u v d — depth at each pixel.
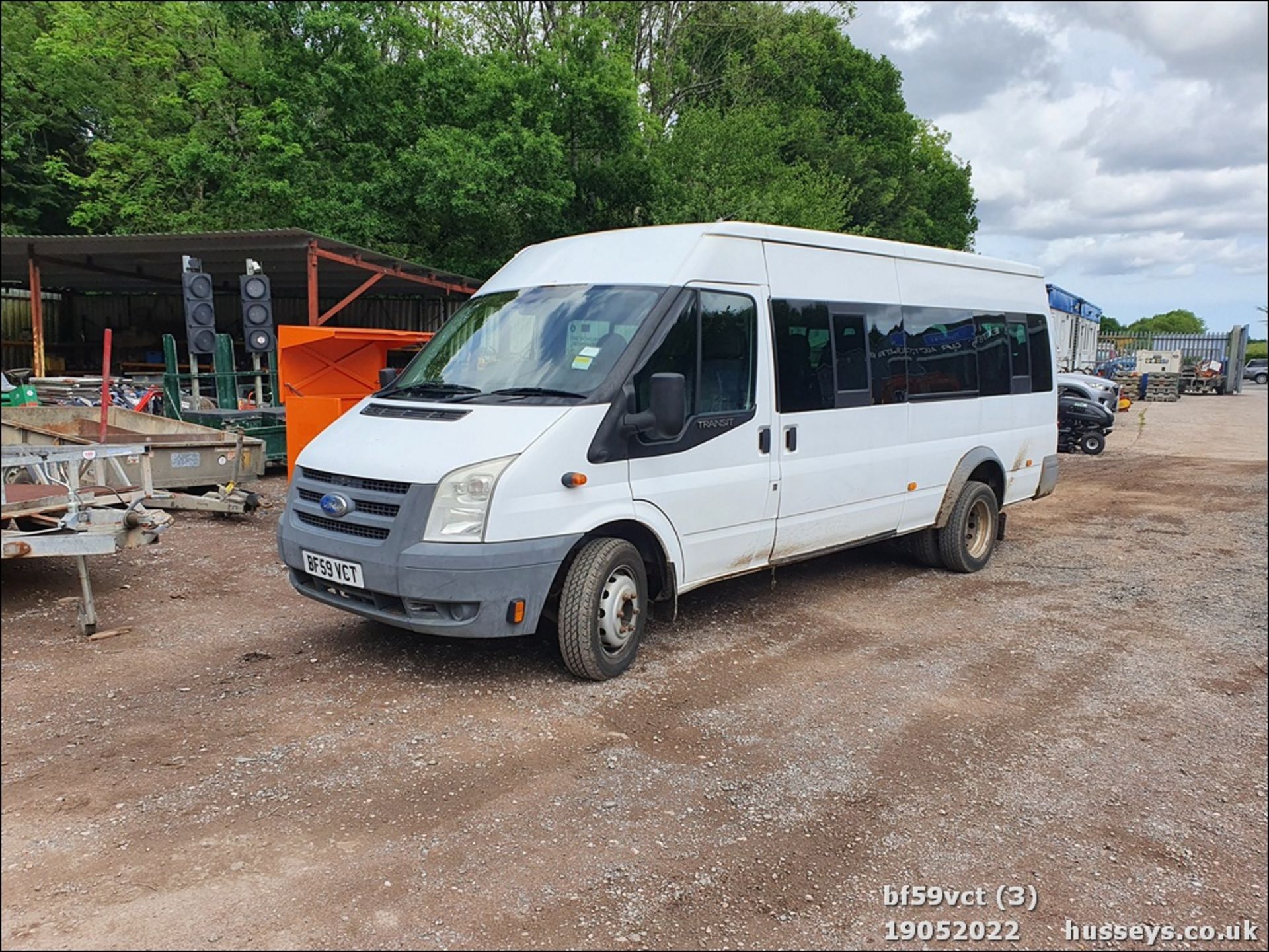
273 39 18.53
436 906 2.98
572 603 4.75
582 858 3.30
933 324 7.31
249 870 3.13
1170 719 4.91
